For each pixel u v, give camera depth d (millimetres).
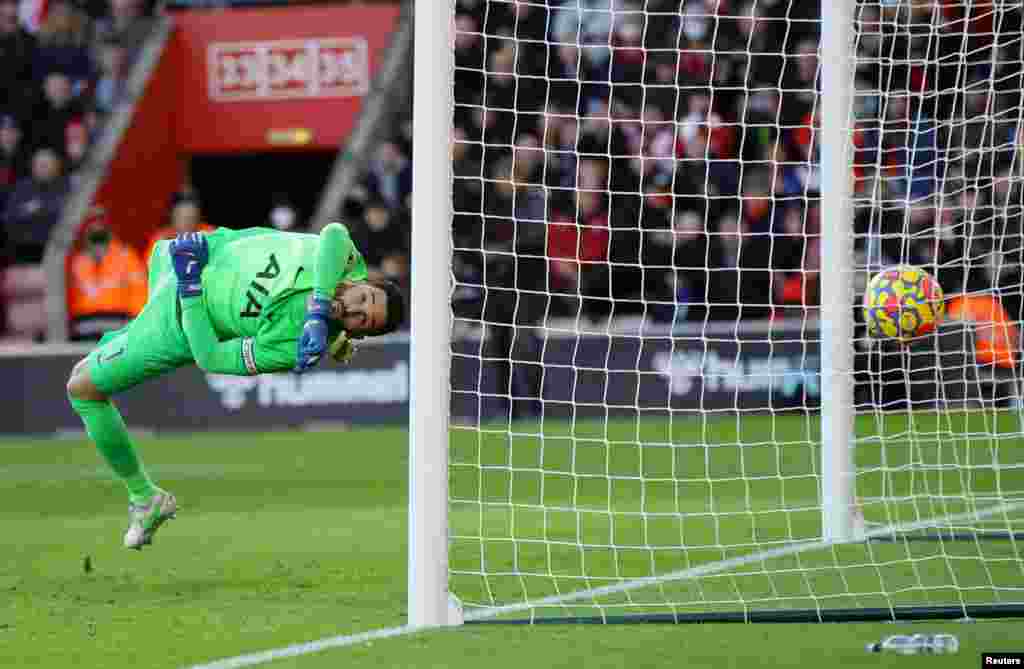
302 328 19812
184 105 67125
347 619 19016
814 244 55938
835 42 25469
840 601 20031
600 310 56188
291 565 23734
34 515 32062
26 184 64750
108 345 21438
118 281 59844
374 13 65250
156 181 66562
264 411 54625
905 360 30422
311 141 66062
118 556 25172
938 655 16312
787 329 52781
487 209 55844
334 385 54531
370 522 29281
